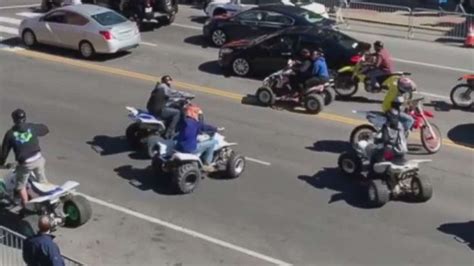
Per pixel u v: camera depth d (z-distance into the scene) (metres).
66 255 15.88
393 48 32.94
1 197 17.05
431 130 21.38
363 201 18.47
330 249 16.34
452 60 31.34
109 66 29.58
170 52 31.62
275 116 24.16
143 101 25.52
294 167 20.36
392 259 16.00
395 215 17.83
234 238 16.73
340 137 22.50
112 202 18.28
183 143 18.55
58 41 31.22
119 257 15.91
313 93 24.41
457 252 16.33
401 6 40.22
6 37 33.81
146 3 34.81
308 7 34.66
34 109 24.62
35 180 16.80
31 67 29.33
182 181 18.47
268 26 31.16
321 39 26.83
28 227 16.47
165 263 15.70
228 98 25.89
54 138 22.17
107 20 30.64
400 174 18.25
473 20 35.84
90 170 20.08
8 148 16.66
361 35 35.00
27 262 13.01
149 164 20.47
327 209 18.09
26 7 40.62
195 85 27.25
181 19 37.41
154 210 17.92
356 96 26.16
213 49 32.19
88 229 16.98
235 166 19.48
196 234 16.88
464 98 25.45
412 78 28.70
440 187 19.30
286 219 17.59
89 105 25.06
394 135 18.22
